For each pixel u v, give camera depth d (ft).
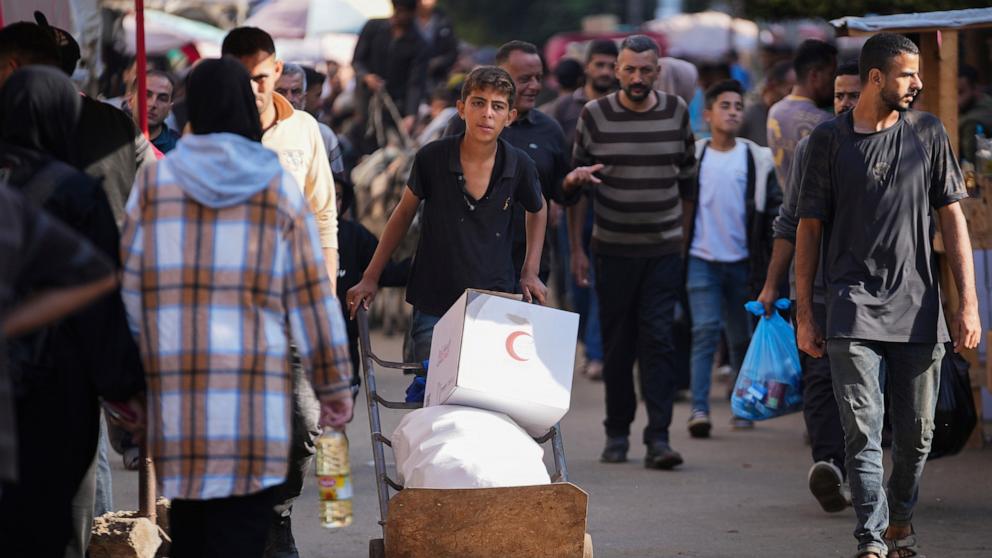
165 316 21.45
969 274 30.22
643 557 32.42
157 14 88.28
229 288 21.49
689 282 49.34
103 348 21.35
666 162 43.06
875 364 30.01
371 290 31.55
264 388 21.56
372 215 71.61
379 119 77.92
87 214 21.48
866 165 29.81
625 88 43.04
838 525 35.42
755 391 36.19
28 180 21.33
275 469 21.56
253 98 22.75
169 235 21.53
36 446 21.39
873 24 41.65
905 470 30.81
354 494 39.52
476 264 31.81
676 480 41.78
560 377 27.71
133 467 42.04
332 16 91.09
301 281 21.89
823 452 36.14
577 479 41.98
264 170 21.85
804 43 45.75
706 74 68.74
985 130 45.01
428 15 92.02
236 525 21.90
